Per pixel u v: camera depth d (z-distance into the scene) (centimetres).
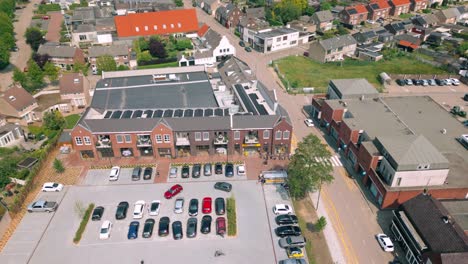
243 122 7356
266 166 7369
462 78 11700
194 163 7456
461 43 13662
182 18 14288
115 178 6956
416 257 5116
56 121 8694
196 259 5400
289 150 7681
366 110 8225
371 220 6131
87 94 10044
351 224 6047
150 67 12250
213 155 7681
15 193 6719
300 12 16600
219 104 8569
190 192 6688
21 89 9119
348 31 15488
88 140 7350
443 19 16512
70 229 5944
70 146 7950
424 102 8869
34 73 10356
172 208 6319
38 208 6209
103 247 5609
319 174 6106
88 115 7806
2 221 5819
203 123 7331
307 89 10750
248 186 6838
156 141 7394
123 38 13612
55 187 6688
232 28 16250
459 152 7075
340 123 7925
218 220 5938
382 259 5425
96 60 11531
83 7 16950
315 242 5697
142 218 6116
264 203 6450
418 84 11419
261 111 7794
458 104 10319
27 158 7419
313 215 6216
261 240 5716
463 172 6494
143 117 7594
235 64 10250
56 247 5612
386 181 6394
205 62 12519
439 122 8031
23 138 8425
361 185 6950
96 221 6062
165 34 14012
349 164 7556
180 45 13375
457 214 5581
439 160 6034
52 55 11944
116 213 6100
